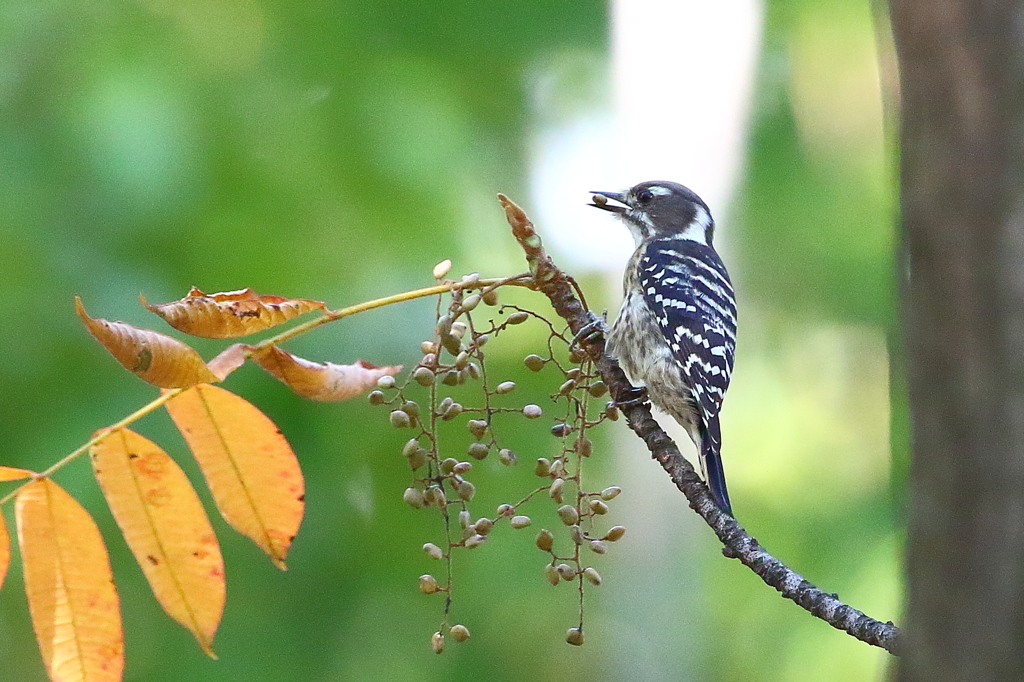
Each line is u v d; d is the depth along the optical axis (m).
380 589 11.83
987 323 2.65
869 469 16.53
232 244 11.78
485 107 14.61
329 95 12.79
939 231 2.68
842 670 14.50
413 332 11.86
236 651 11.27
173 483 5.06
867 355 16.84
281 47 12.80
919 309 2.75
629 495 14.70
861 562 15.02
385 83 12.86
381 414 11.73
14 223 10.95
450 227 12.60
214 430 5.09
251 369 11.41
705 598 15.09
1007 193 2.62
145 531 5.06
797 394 17.23
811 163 16.67
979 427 2.68
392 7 13.39
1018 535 2.68
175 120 11.63
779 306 16.86
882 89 2.99
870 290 16.39
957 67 2.64
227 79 12.30
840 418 17.08
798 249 16.62
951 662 2.79
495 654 12.53
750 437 17.11
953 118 2.65
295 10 12.99
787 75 16.81
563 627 13.11
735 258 16.36
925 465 2.78
